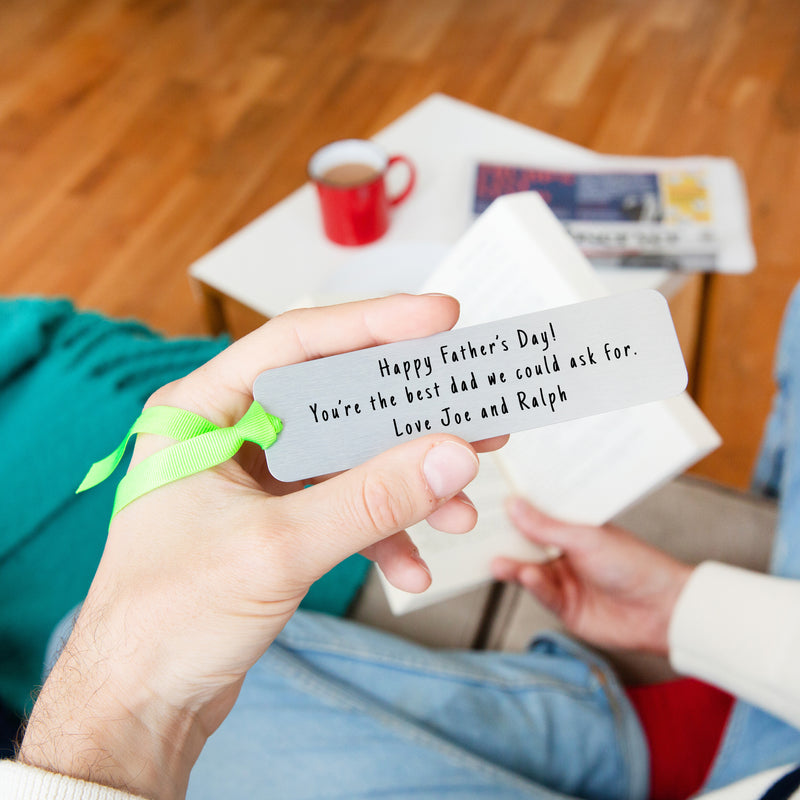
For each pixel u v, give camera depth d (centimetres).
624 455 78
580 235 117
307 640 81
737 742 78
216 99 231
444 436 45
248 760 73
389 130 139
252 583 46
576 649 86
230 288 120
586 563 86
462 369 49
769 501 100
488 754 76
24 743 46
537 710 79
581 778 78
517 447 85
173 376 104
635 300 49
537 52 233
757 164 194
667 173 124
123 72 242
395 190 130
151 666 48
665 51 227
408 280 116
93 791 43
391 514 45
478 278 79
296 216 128
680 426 73
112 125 228
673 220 118
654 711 87
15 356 100
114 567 49
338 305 52
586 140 208
